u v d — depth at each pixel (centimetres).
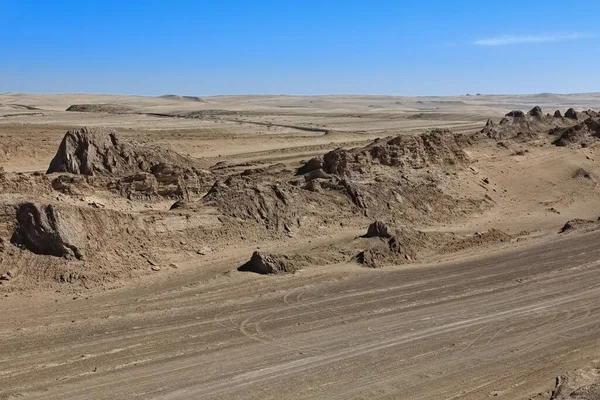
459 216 4625
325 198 4078
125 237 2969
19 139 6919
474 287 2838
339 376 1852
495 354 2056
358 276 2959
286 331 2211
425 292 2741
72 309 2370
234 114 17162
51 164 4528
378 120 15838
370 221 4050
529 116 8062
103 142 4650
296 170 5000
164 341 2083
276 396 1714
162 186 4247
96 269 2731
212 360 1938
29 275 2609
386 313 2442
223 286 2722
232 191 3678
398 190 4522
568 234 4056
